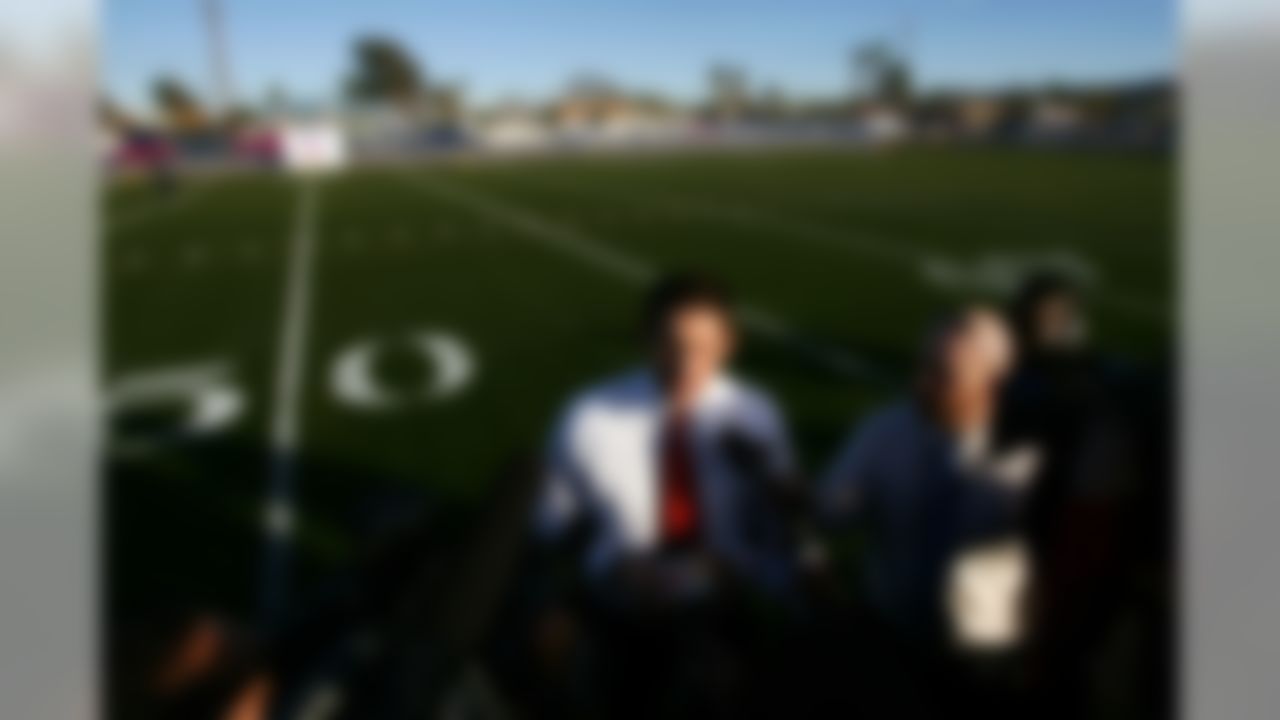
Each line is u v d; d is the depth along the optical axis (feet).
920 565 5.11
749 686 4.53
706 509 5.02
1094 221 30.42
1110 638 5.07
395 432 12.89
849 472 5.39
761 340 16.63
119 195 49.88
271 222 36.86
